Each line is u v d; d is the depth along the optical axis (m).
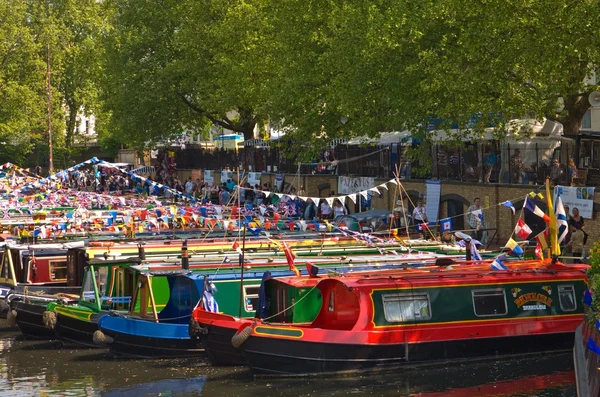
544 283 25.20
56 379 24.44
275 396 21.69
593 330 16.03
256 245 32.41
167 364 25.72
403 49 39.53
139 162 94.50
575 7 31.42
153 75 67.94
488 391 21.67
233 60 60.44
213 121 69.75
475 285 24.50
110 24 100.12
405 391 21.84
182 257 27.81
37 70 88.19
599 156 35.69
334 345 23.08
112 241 34.34
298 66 49.34
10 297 31.64
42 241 37.62
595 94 35.06
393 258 29.23
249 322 23.27
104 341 26.44
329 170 55.06
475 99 36.12
